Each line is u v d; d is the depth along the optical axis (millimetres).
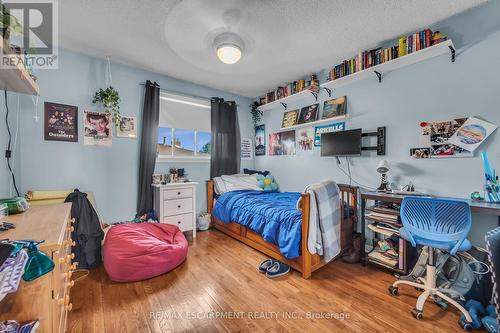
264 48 2326
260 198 2951
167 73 3176
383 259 2182
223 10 1743
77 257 2162
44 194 2309
